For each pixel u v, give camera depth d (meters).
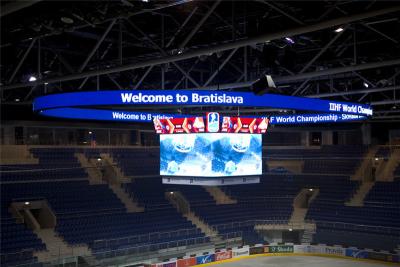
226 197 48.06
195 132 23.22
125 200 42.25
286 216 46.78
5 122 24.14
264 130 24.67
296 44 22.66
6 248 32.25
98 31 21.53
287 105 19.25
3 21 16.69
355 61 18.00
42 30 16.62
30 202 36.78
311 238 43.44
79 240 35.78
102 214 39.53
